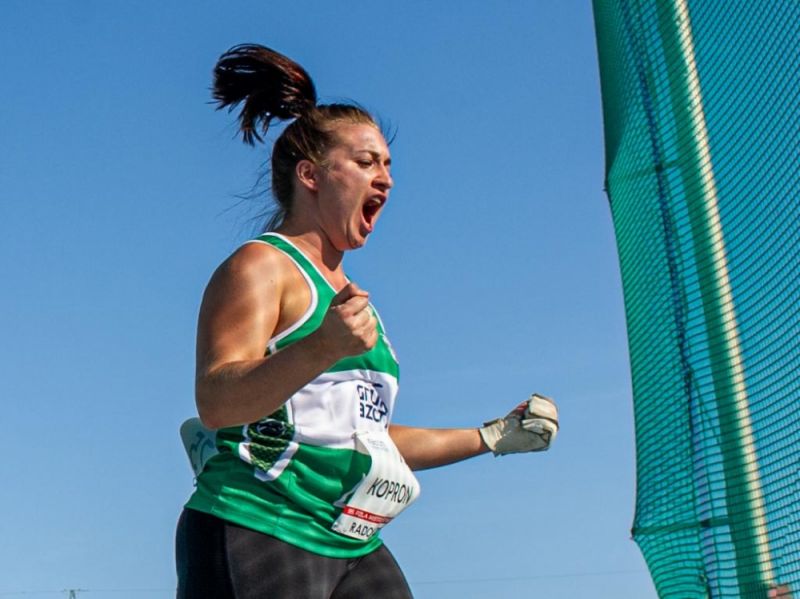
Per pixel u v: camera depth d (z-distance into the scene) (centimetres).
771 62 470
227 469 405
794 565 463
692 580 509
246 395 369
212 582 394
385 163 438
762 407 485
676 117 536
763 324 481
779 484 472
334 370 411
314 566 403
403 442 471
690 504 512
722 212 510
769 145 471
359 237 433
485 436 477
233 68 452
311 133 435
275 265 408
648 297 556
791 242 457
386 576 428
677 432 524
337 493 407
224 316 396
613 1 594
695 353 517
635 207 570
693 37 530
